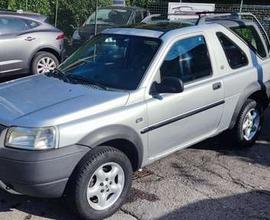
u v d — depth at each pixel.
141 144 4.79
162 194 5.07
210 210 4.78
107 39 5.55
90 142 4.26
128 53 5.22
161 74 5.04
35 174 4.04
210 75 5.62
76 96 4.64
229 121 6.04
